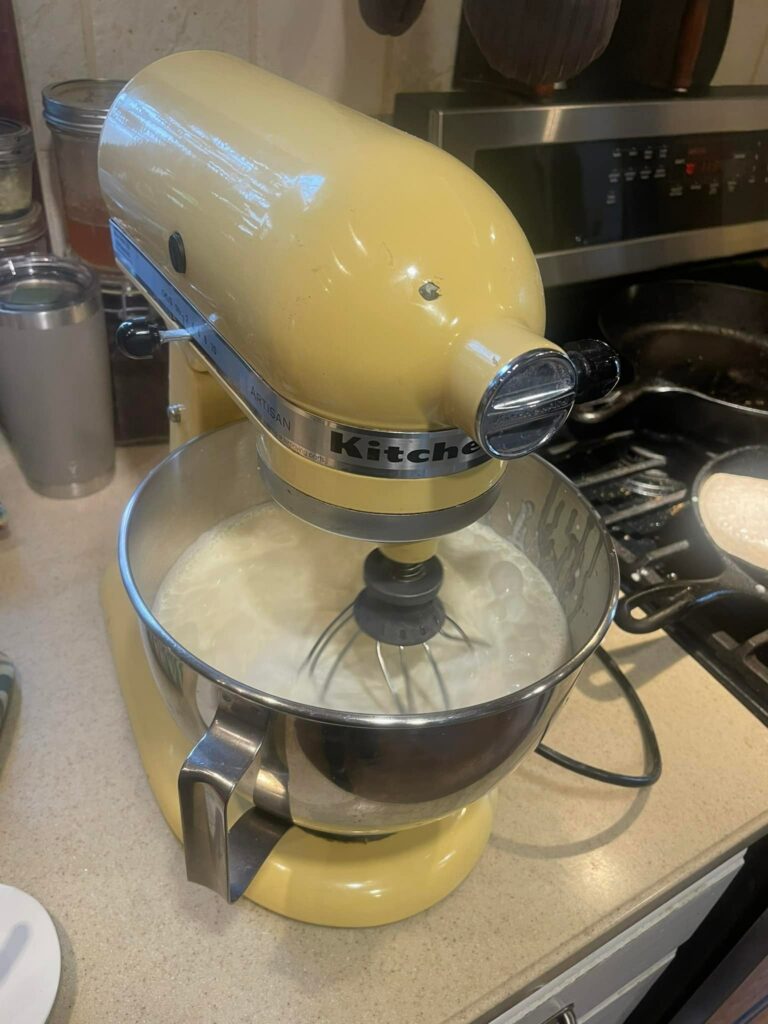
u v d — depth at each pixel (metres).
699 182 0.75
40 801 0.44
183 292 0.37
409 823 0.38
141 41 0.61
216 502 0.53
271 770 0.35
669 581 0.57
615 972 0.50
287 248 0.29
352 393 0.29
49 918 0.38
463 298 0.28
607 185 0.70
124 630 0.52
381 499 0.31
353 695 0.46
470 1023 0.38
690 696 0.53
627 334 0.82
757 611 0.58
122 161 0.40
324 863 0.41
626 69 0.74
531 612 0.50
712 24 0.75
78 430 0.63
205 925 0.40
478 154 0.64
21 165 0.60
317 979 0.39
